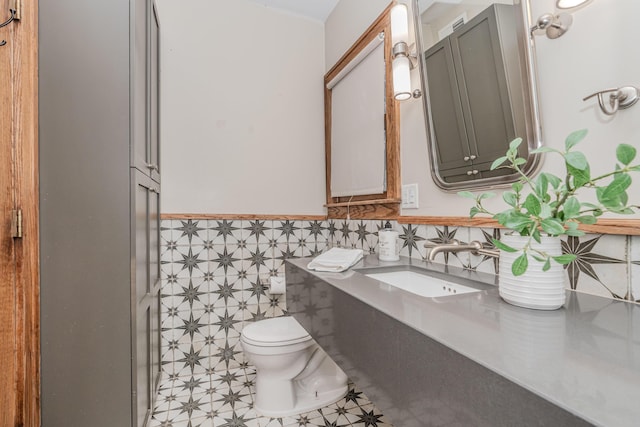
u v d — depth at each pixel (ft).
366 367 2.55
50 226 3.30
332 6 7.20
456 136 3.92
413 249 4.69
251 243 6.88
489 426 1.42
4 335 3.16
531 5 2.98
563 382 1.28
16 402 3.17
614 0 2.38
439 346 1.73
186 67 6.42
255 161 6.98
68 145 3.37
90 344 3.40
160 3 6.26
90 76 3.44
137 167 3.70
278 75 7.25
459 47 3.81
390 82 5.21
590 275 2.59
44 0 3.33
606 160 2.45
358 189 6.17
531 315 2.13
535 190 2.19
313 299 3.86
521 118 3.09
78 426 3.35
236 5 6.90
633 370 1.38
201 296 6.43
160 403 5.30
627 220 2.33
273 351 4.82
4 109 3.16
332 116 7.25
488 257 3.49
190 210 6.41
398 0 4.99
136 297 3.58
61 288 3.33
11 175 3.18
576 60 2.64
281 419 4.89
